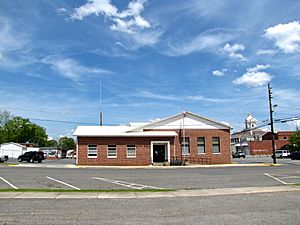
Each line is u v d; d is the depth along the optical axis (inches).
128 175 949.2
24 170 1122.0
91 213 397.1
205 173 1028.5
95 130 1723.7
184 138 1739.7
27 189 613.9
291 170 1150.3
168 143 1683.1
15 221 348.5
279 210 417.1
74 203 473.1
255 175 942.4
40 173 986.1
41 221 349.4
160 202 486.6
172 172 1082.7
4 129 4515.3
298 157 2443.4
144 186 694.5
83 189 634.8
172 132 1701.5
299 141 3284.9
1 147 3257.9
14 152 3257.9
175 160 1608.0
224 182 765.9
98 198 523.5
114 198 525.0
